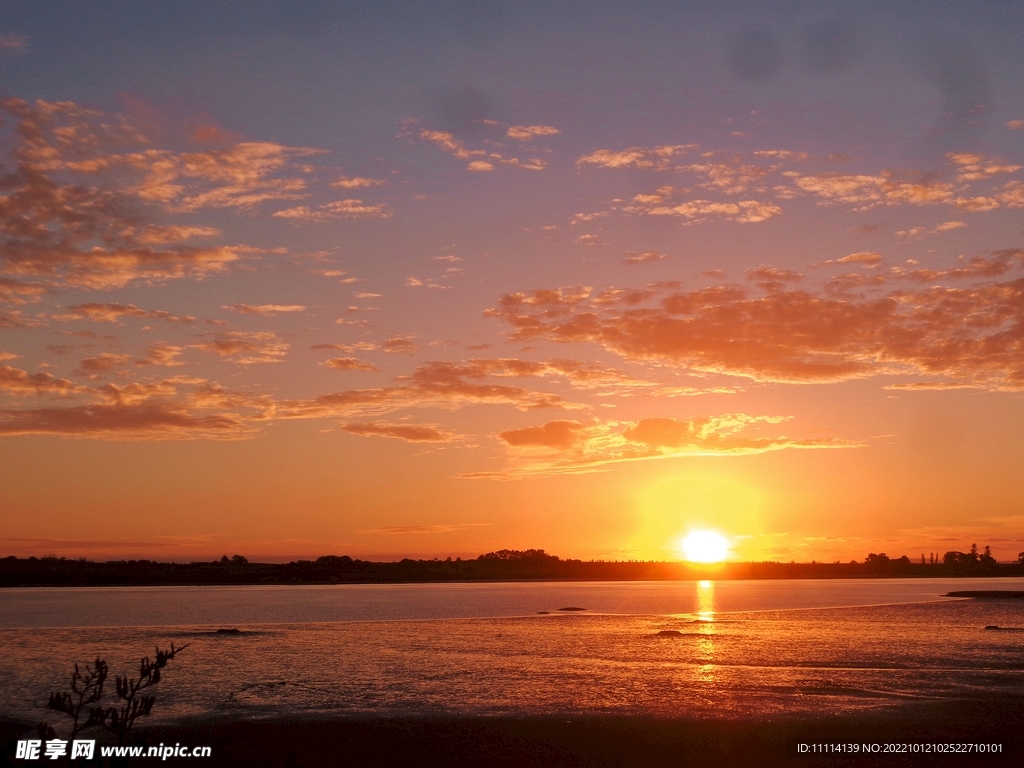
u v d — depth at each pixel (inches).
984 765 1131.9
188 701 1601.9
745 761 1156.5
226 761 1162.6
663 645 2620.6
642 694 1647.4
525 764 1157.1
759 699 1582.2
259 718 1437.0
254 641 2837.1
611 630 3265.3
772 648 2492.6
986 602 5374.0
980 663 2087.8
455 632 3206.2
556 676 1911.9
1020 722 1366.9
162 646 2655.0
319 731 1337.4
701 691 1675.7
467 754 1203.2
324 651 2492.6
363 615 4431.6
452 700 1600.6
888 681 1793.8
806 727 1334.9
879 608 4756.4
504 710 1493.6
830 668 2011.6
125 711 776.3
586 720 1398.9
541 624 3654.0
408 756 1193.4
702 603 5757.9
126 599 6850.4
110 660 2290.8
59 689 1766.7
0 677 1963.6
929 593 7332.7
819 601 5885.8
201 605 5669.3
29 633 3221.0
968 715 1418.6
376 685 1792.6
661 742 1254.3
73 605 5669.3
